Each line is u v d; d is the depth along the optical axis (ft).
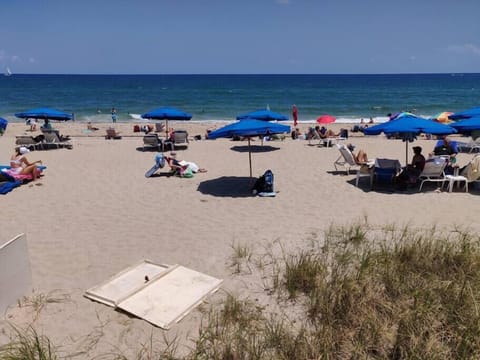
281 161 44.24
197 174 38.40
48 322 14.99
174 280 17.72
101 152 50.90
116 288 17.12
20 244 16.11
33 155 48.80
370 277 16.62
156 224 24.94
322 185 33.63
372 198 29.78
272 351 13.25
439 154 39.81
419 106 166.61
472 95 233.96
